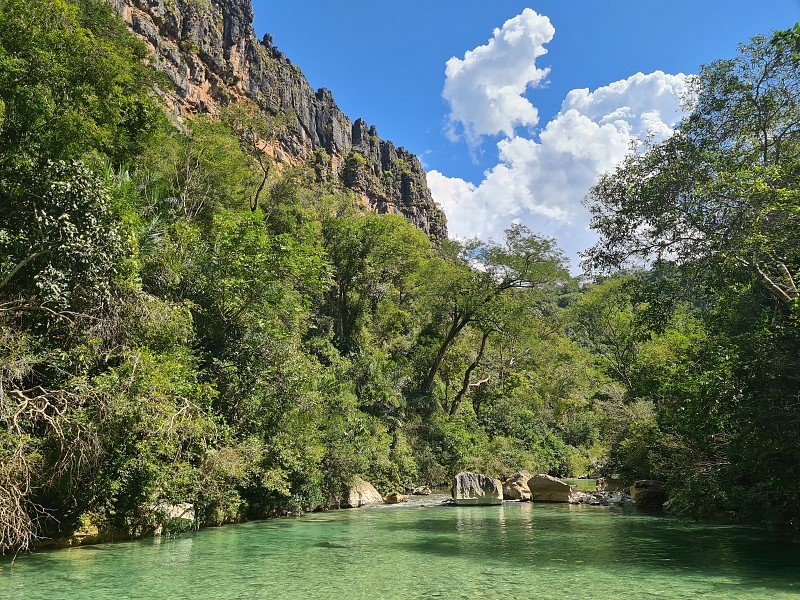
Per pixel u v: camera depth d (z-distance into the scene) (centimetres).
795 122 1341
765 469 1244
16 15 1157
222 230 1906
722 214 1318
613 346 3189
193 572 884
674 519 1648
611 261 1602
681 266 1477
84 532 1084
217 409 1630
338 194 4897
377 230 3522
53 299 1023
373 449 2494
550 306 4353
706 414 1382
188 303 1446
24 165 1112
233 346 1772
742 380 1249
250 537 1283
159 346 1330
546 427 4388
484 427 3856
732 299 1536
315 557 1028
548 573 885
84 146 1269
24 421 925
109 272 1142
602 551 1095
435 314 3800
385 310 4109
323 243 3516
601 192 1586
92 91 1327
